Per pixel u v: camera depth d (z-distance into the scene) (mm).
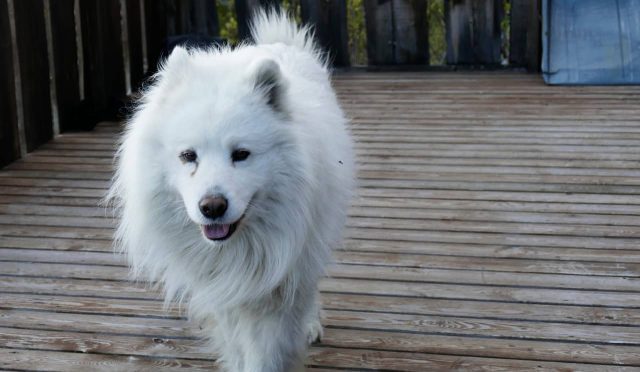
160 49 4539
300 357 1998
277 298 1944
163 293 2336
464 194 2891
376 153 3355
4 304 2293
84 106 3867
